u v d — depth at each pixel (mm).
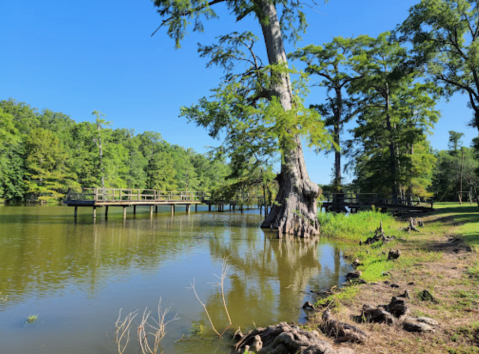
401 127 34156
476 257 8383
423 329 4344
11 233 16938
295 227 19156
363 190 37250
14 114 88688
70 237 15938
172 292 7543
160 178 72500
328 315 5066
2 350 4637
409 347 3914
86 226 21094
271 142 18531
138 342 4938
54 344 4852
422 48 23156
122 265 10188
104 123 53719
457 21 22000
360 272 8469
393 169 30500
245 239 16859
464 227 14164
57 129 89125
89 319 5875
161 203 32094
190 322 5758
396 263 8938
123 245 13922
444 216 19891
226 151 19672
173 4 17391
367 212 22641
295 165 20688
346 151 35094
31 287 7770
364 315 5090
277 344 4219
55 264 10164
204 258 11539
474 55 21719
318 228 19422
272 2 20141
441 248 10492
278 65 19047
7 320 5797
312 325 5176
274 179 23219
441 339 4055
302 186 20297
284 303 6773
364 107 33062
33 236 16047
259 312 6234
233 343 4875
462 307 5047
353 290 6719
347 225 19516
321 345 3699
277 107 17422
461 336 4055
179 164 84000
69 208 41781
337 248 14156
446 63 24062
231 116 19188
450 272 7250
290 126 18094
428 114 33531
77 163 56281
